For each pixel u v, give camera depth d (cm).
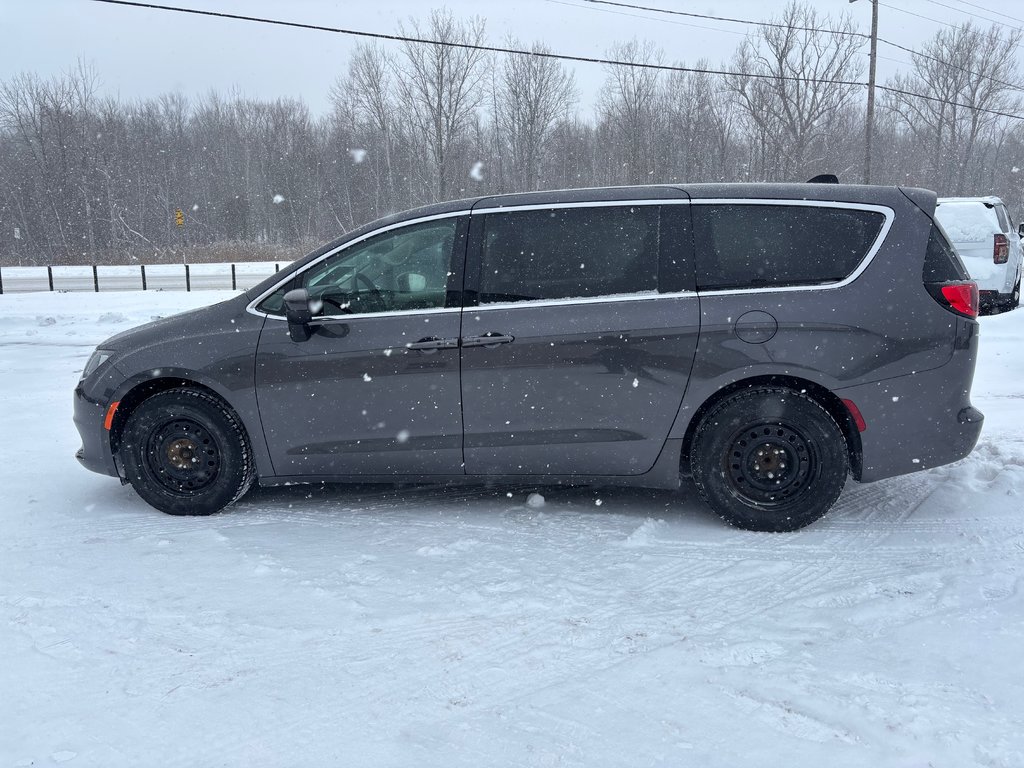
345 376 434
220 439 452
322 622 318
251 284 2645
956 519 423
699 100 4347
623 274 417
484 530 426
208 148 5709
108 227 5516
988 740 230
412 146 3791
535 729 244
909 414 400
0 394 859
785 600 332
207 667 285
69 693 269
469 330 420
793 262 408
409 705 259
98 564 385
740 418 406
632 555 386
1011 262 1355
